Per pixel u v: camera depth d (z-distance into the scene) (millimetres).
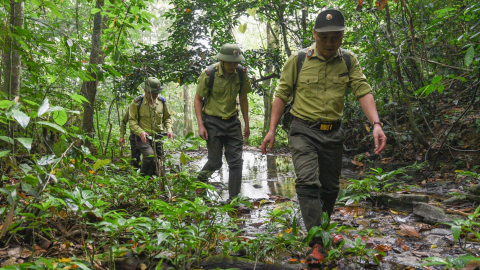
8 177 2818
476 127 5652
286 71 2828
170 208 2346
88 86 5910
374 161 6359
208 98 4090
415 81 5918
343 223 3354
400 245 2732
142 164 4988
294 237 2326
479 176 4383
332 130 2717
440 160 5719
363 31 5895
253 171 7266
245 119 4355
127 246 2234
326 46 2609
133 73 6586
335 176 2836
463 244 2658
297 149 2658
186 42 8391
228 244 2328
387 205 3910
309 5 8586
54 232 2492
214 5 8430
